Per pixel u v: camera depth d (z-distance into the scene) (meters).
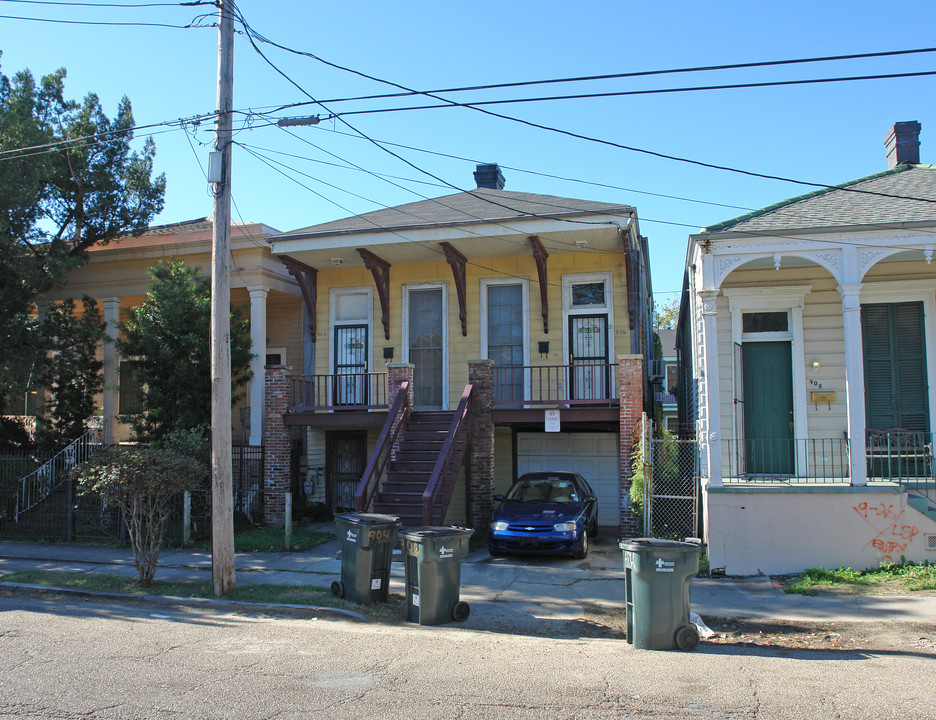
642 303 18.91
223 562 9.93
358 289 18.09
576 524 12.32
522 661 6.75
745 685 5.95
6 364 16.48
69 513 14.50
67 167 17.89
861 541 10.71
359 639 7.65
